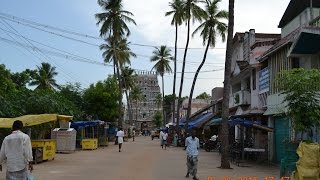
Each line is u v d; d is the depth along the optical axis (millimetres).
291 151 13672
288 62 21766
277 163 23453
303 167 11109
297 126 12320
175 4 50188
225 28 45250
